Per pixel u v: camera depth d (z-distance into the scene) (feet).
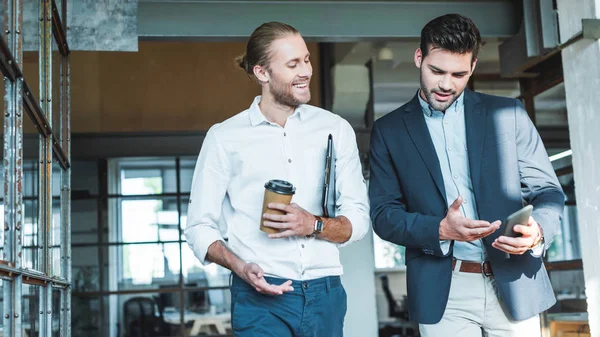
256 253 7.48
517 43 14.29
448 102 7.98
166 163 23.53
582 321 15.47
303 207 7.56
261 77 7.63
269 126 7.71
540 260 8.27
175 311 23.16
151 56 23.39
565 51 11.15
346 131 7.98
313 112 7.89
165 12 13.57
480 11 14.47
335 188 7.77
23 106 7.28
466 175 8.27
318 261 7.47
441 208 8.20
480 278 8.15
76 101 22.98
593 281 10.59
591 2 10.58
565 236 17.57
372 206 8.53
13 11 6.88
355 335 22.89
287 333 7.43
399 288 24.25
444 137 8.37
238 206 7.63
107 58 23.25
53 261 9.30
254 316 7.41
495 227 7.23
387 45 22.34
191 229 7.63
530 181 8.32
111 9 12.50
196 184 7.75
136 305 23.07
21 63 6.97
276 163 7.62
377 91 22.79
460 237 7.54
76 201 23.15
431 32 7.82
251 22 13.73
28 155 7.55
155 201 23.40
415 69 22.86
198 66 23.52
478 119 8.29
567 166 15.19
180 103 23.32
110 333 22.93
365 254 23.31
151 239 23.29
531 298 8.07
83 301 22.94
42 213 8.54
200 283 23.39
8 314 6.26
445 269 8.13
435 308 8.12
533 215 7.88
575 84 10.96
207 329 23.18
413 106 8.55
